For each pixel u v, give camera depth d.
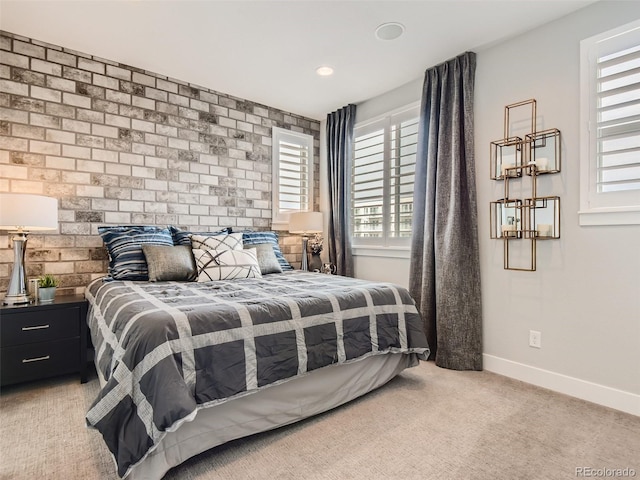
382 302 2.32
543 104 2.44
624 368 2.09
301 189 4.37
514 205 2.58
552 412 2.06
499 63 2.69
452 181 2.80
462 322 2.76
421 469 1.54
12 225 2.23
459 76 2.85
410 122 3.39
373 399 2.22
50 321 2.37
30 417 1.95
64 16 2.40
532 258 2.48
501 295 2.67
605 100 2.17
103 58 2.99
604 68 2.17
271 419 1.78
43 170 2.75
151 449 1.30
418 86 3.33
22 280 2.42
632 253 2.07
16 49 2.65
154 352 1.41
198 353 1.51
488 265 2.74
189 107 3.47
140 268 2.73
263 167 4.02
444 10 2.31
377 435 1.80
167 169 3.34
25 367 2.29
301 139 4.36
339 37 2.64
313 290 2.25
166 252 2.79
